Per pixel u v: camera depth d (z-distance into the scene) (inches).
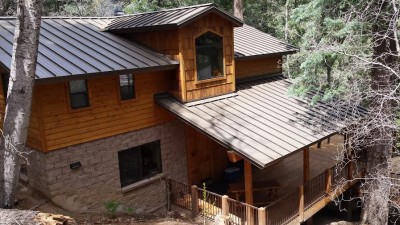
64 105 403.9
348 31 437.1
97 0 1566.2
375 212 533.0
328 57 478.0
